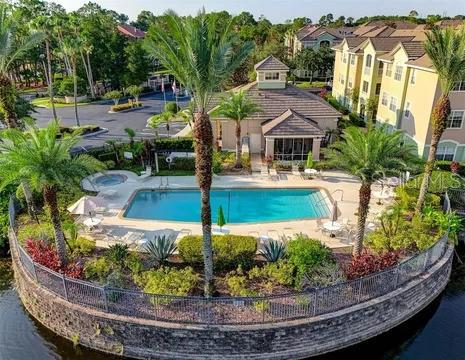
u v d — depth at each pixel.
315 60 74.38
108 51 70.19
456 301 20.34
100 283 17.67
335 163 19.06
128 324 15.91
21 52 23.44
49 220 23.77
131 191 29.31
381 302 16.86
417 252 20.38
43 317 18.00
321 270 17.84
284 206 27.77
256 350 15.86
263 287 17.70
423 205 23.94
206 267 16.84
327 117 36.97
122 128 48.25
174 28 14.48
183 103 62.94
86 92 67.31
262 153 37.19
